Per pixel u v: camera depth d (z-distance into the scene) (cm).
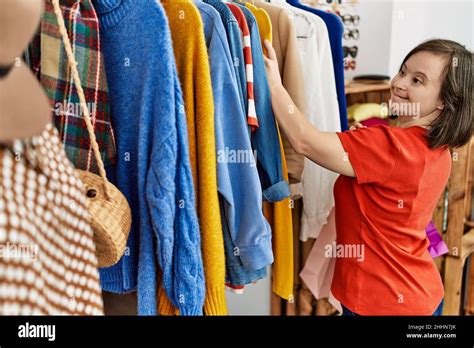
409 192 95
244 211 84
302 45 110
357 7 190
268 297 162
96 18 70
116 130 76
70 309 51
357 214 102
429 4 215
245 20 87
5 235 40
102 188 65
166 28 66
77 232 53
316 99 111
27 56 72
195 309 74
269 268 159
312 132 94
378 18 195
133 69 71
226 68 79
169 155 67
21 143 44
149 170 68
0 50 43
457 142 94
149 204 69
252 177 82
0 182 41
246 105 87
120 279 80
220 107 79
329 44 113
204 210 78
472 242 156
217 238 79
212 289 80
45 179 47
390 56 196
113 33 72
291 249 111
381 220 99
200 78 74
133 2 68
